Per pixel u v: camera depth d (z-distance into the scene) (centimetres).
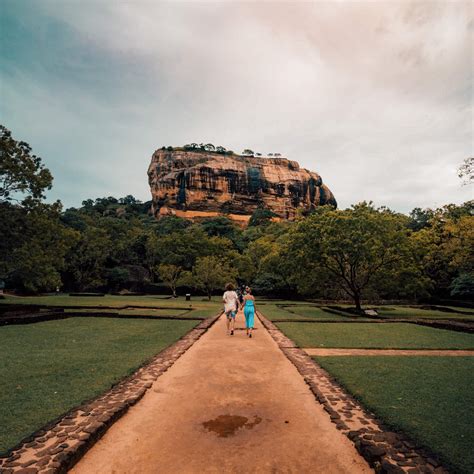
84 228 5991
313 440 339
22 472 260
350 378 544
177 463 297
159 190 12325
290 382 539
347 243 1780
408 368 614
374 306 2869
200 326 1195
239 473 281
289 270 2208
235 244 6975
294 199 13400
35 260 1933
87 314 1588
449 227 2370
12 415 382
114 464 295
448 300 3097
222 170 12650
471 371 595
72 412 387
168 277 4184
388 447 311
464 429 352
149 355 711
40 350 768
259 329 1175
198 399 461
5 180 1859
